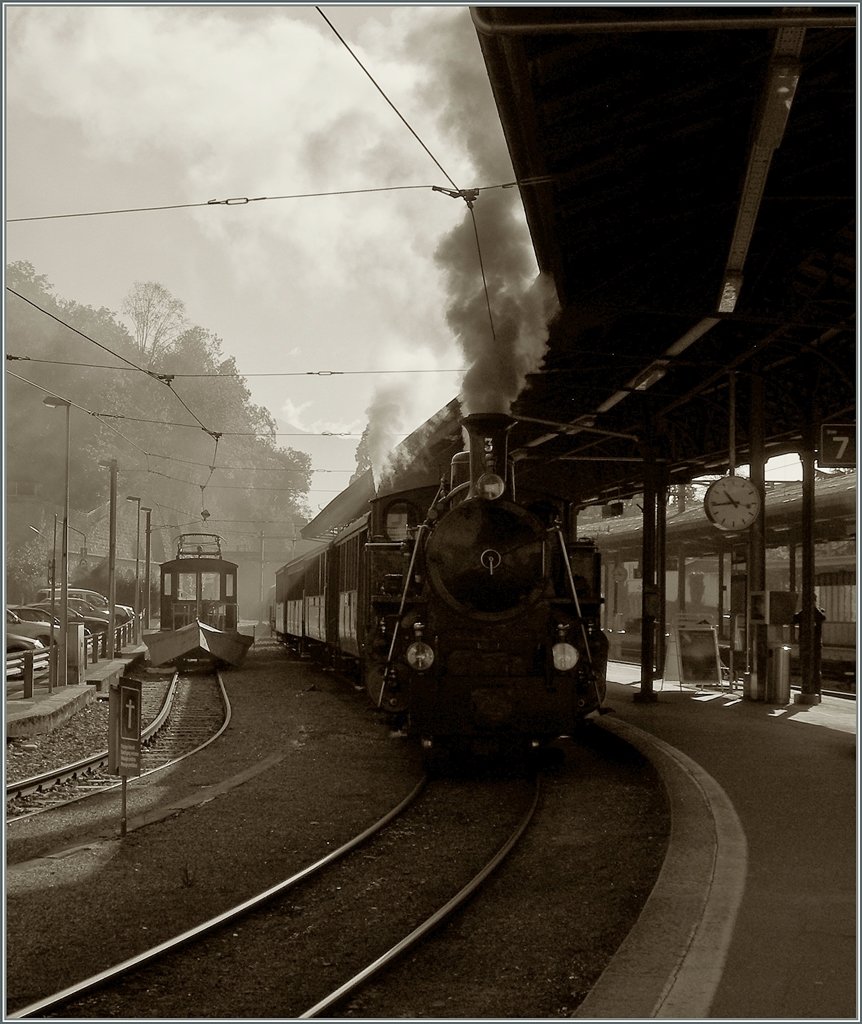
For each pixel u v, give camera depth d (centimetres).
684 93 820
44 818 1015
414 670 1102
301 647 3534
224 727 1664
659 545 2150
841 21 596
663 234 1119
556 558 1201
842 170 1019
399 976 559
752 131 752
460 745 1123
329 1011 509
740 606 1839
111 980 552
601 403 1777
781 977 480
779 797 871
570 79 802
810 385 1582
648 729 1302
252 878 766
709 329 1319
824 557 2997
